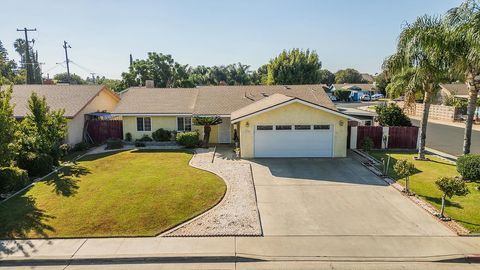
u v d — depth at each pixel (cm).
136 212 1132
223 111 2417
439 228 1011
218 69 7462
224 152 2170
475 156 1427
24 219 1079
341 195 1306
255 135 1955
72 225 1034
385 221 1063
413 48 1562
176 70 5638
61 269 816
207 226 1027
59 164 1833
